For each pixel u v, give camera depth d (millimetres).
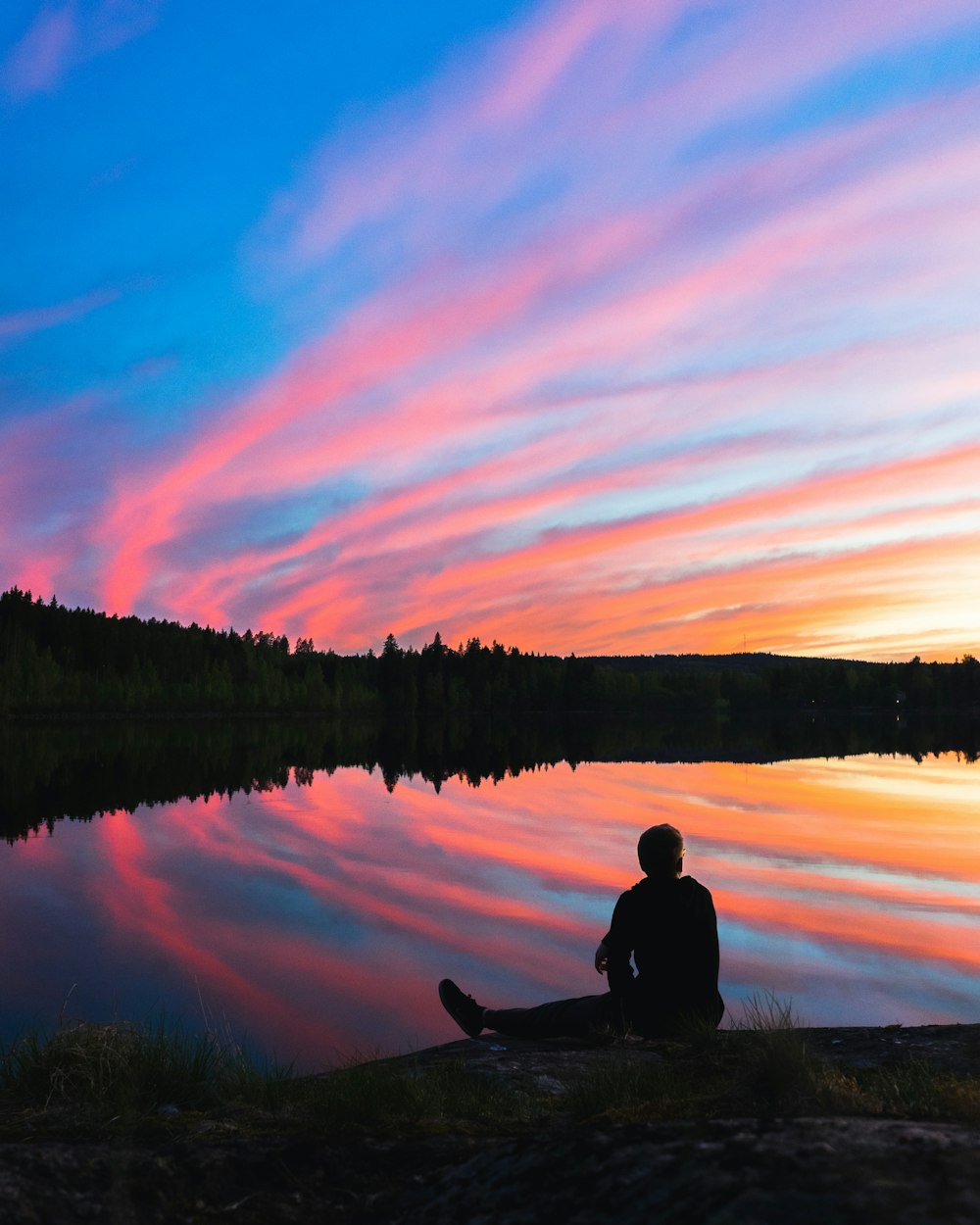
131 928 11281
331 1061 6832
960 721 132000
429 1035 7531
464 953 10086
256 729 109500
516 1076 4492
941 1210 1787
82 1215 2824
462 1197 2686
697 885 5254
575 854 16641
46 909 12367
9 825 21281
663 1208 2098
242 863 15922
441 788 30281
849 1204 1873
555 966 9578
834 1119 2504
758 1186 2047
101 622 181750
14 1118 3984
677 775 32750
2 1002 8391
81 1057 4629
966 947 9477
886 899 11680
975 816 19703
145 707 152125
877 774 31844
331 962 9742
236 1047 5309
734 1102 3572
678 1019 5055
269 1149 3332
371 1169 3197
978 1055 4379
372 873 14867
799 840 16562
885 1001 7863
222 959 9859
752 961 9031
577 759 45469
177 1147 3389
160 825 21141
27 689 139500
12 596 176250
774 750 51344
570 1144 2691
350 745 68312
